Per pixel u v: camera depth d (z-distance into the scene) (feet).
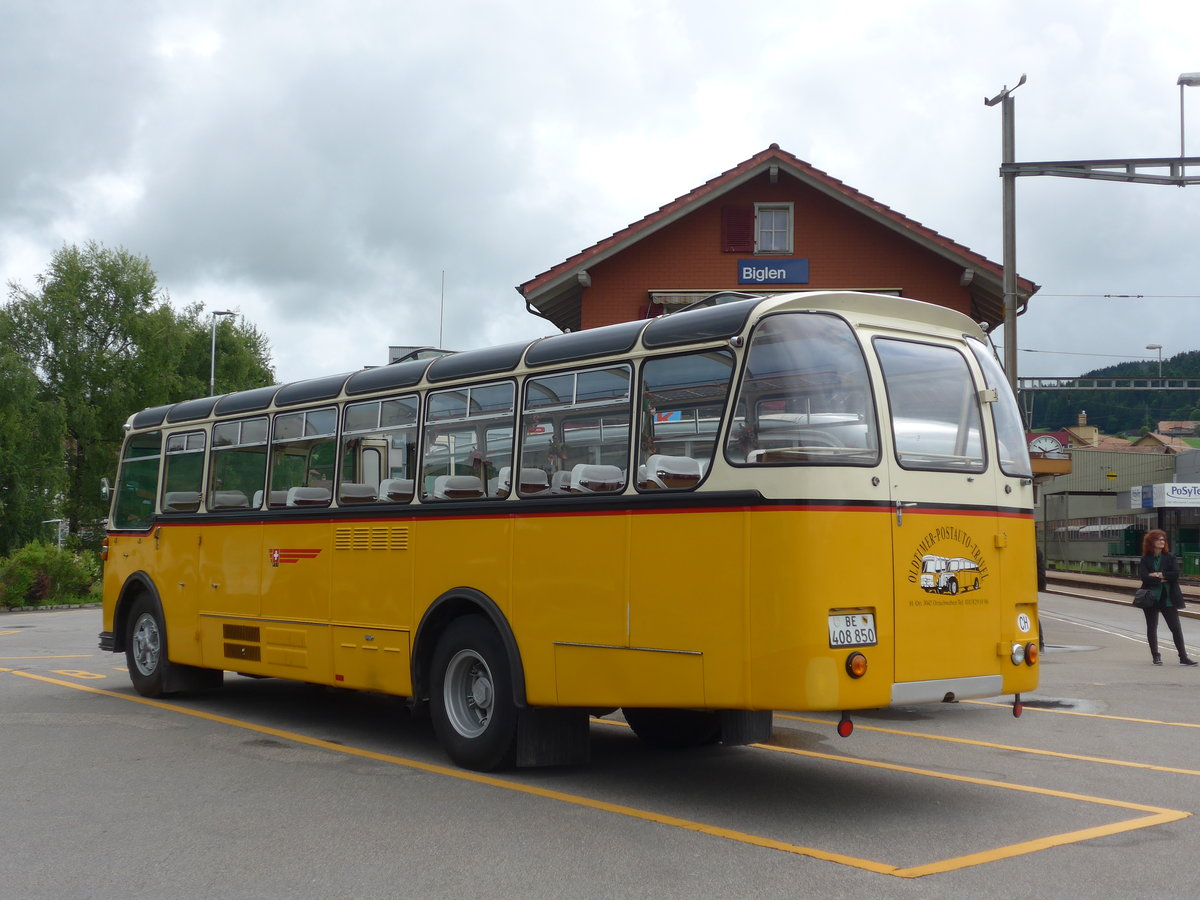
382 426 30.76
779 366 21.99
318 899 17.33
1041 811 23.07
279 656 33.35
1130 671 50.52
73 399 186.60
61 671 48.67
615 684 23.70
